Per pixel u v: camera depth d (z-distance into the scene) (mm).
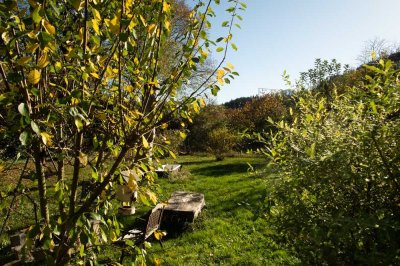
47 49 1667
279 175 2732
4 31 1635
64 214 2234
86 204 2141
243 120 27281
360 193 2395
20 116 1732
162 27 2252
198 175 16062
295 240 2754
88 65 1941
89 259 2473
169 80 2264
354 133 2346
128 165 2424
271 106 24953
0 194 2416
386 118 2477
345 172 2236
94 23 1833
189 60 2240
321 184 2412
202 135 30484
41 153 2336
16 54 1909
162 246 7059
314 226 2232
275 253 6188
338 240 1975
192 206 8898
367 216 2014
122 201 2584
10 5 1639
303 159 2346
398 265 1948
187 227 8117
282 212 2828
